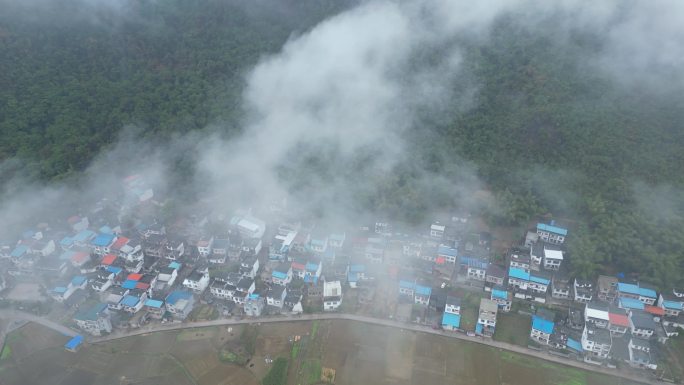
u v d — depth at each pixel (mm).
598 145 143000
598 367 101375
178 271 127500
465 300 117688
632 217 125125
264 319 114250
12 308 117375
